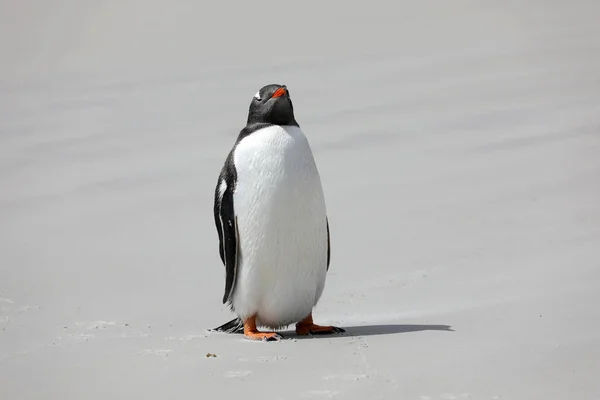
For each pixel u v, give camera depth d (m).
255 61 35.28
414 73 29.81
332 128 23.88
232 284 11.02
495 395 7.96
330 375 8.72
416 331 10.48
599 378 8.34
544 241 14.84
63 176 21.50
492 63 30.25
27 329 12.13
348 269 14.60
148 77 33.72
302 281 10.84
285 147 10.57
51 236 17.45
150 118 26.95
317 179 10.77
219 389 8.55
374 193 18.70
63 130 26.06
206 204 19.02
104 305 13.45
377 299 12.91
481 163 19.97
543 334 9.95
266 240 10.57
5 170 22.25
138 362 9.79
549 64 29.12
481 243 15.17
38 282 14.75
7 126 27.05
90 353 10.45
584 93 24.97
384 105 25.83
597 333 9.87
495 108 24.41
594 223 15.50
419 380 8.42
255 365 9.26
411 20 40.91
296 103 26.98
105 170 21.81
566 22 36.78
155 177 20.98
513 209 16.81
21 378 9.54
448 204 17.55
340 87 28.69
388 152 21.50
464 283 13.20
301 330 11.17
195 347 10.32
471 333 10.20
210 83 31.58
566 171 18.69
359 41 37.41
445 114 24.36
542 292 12.10
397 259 14.87
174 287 14.39
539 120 22.78
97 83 33.38
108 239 17.14
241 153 10.70
